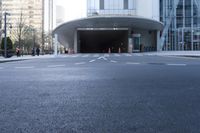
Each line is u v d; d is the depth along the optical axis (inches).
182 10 2549.2
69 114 207.3
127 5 2765.7
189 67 645.3
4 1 3710.6
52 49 3543.3
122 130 168.2
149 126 176.1
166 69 590.6
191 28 2534.5
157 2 2576.3
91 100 258.7
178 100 256.8
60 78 438.6
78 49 2618.1
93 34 2797.7
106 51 3435.0
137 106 232.5
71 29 2556.6
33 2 4188.0
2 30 2491.4
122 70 571.8
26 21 4072.3
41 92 305.1
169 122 185.0
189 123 182.7
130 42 2522.1
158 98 266.7
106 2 2768.2
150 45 2642.7
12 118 196.1
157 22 2261.3
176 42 2561.5
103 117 198.2
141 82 381.1
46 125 179.2
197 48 2524.6
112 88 329.4
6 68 693.3
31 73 535.8
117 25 2426.2
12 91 313.0
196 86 342.0
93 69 605.0
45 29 4564.5
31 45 3164.4
